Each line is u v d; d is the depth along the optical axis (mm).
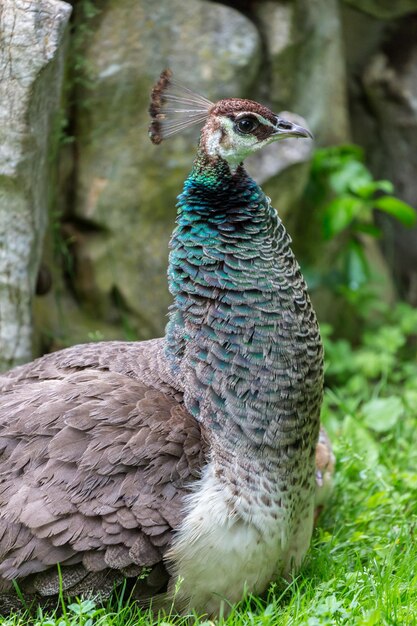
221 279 7520
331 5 13305
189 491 7211
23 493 7121
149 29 11547
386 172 15016
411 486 9578
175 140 11750
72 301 12070
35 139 9391
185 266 7645
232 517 7184
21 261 9758
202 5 11773
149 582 7184
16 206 9570
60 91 10406
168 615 7363
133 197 11828
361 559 8344
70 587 7105
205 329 7543
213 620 7461
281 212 12453
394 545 8234
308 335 7621
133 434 7293
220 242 7574
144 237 12016
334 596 7227
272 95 12781
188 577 7230
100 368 8109
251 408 7363
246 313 7473
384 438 10836
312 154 12414
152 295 12180
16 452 7316
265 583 7617
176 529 7109
